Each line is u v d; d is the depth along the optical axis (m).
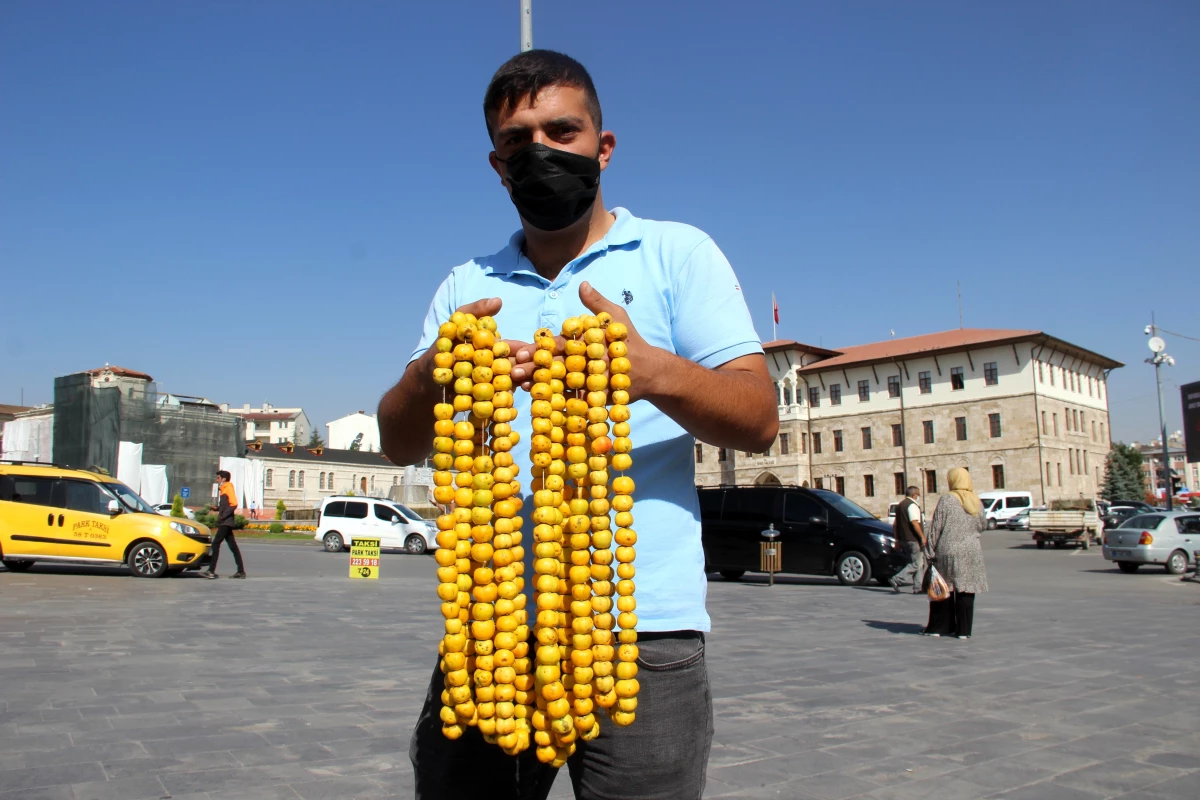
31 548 15.73
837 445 70.06
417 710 5.77
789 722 5.70
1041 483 60.09
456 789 1.94
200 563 16.58
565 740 1.70
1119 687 6.94
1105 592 16.23
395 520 29.14
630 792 1.81
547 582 1.70
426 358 1.86
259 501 53.09
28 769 4.41
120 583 14.91
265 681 6.68
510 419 1.73
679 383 1.68
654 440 1.93
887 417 67.56
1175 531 21.52
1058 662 8.08
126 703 5.85
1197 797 4.38
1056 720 5.84
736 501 18.62
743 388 1.75
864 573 17.02
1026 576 20.91
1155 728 5.66
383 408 2.07
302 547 32.38
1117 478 67.81
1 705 5.74
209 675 6.88
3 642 8.34
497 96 1.95
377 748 4.88
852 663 7.92
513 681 1.72
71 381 44.69
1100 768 4.81
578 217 1.98
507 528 1.72
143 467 41.12
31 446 52.72
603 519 1.70
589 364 1.68
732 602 13.73
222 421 49.62
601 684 1.68
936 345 67.25
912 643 9.23
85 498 16.14
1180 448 118.94
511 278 2.14
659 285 1.99
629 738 1.80
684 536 1.92
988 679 7.21
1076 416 67.19
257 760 4.63
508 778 1.96
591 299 1.71
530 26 7.06
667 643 1.83
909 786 4.47
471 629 1.73
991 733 5.49
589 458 1.71
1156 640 9.57
